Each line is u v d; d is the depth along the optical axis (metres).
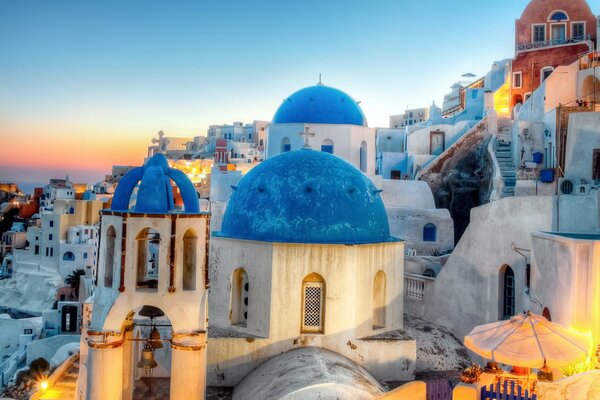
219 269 23.22
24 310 79.94
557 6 51.28
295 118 38.66
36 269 85.06
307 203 22.41
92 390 17.36
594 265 17.98
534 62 50.94
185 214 17.56
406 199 39.34
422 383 15.27
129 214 17.31
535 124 40.44
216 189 46.38
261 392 18.39
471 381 14.14
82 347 21.88
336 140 38.09
